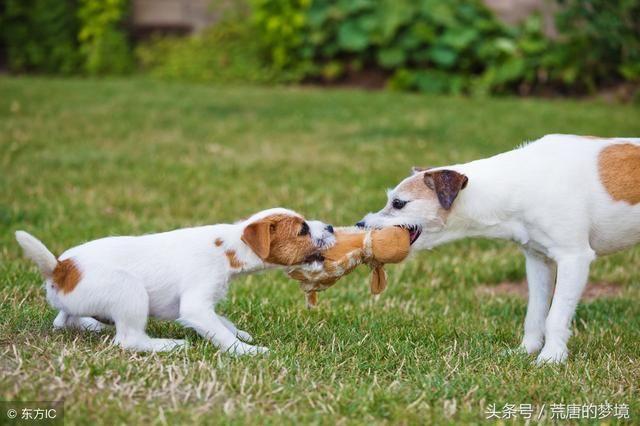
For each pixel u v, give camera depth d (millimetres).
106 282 4047
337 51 15703
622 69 13492
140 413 3367
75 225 6918
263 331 4656
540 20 14297
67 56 16703
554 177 4449
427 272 6305
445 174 4414
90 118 11906
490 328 5031
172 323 4719
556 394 3879
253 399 3600
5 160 9039
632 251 6762
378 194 8102
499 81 14312
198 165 9320
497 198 4500
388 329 4832
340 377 3980
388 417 3545
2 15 16484
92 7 16359
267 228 4078
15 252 6141
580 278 4457
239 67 16078
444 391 3803
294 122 12078
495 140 10547
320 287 4395
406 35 14922
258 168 9273
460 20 14609
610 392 3947
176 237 4285
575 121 11461
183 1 17156
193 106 13164
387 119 12172
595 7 12852
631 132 10594
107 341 4234
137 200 7816
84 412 3344
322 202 7883
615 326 5105
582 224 4438
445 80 14758
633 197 4438
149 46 17172
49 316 4594
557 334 4457
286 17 15445
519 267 6453
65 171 8781
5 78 15758
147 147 10242
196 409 3439
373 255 4336
